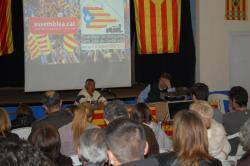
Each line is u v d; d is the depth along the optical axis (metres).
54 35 8.40
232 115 4.12
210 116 3.21
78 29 8.55
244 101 4.39
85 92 7.26
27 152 1.07
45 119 4.07
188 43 9.45
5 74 9.25
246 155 2.41
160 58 9.70
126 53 8.89
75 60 8.55
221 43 9.58
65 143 3.72
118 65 8.84
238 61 9.80
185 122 2.19
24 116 5.14
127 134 1.73
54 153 2.55
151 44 8.96
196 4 9.40
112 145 1.73
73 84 8.55
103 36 8.72
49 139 2.53
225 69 9.64
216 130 3.25
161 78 7.48
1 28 8.00
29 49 8.27
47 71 8.39
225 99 7.38
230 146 3.44
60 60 8.46
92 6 8.62
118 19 8.80
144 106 3.90
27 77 8.27
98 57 8.70
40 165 1.08
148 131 3.30
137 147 1.73
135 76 10.01
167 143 3.97
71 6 8.48
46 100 4.57
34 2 8.24
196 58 9.48
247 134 2.43
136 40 9.22
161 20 8.98
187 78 9.54
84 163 2.45
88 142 2.40
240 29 9.74
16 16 8.85
